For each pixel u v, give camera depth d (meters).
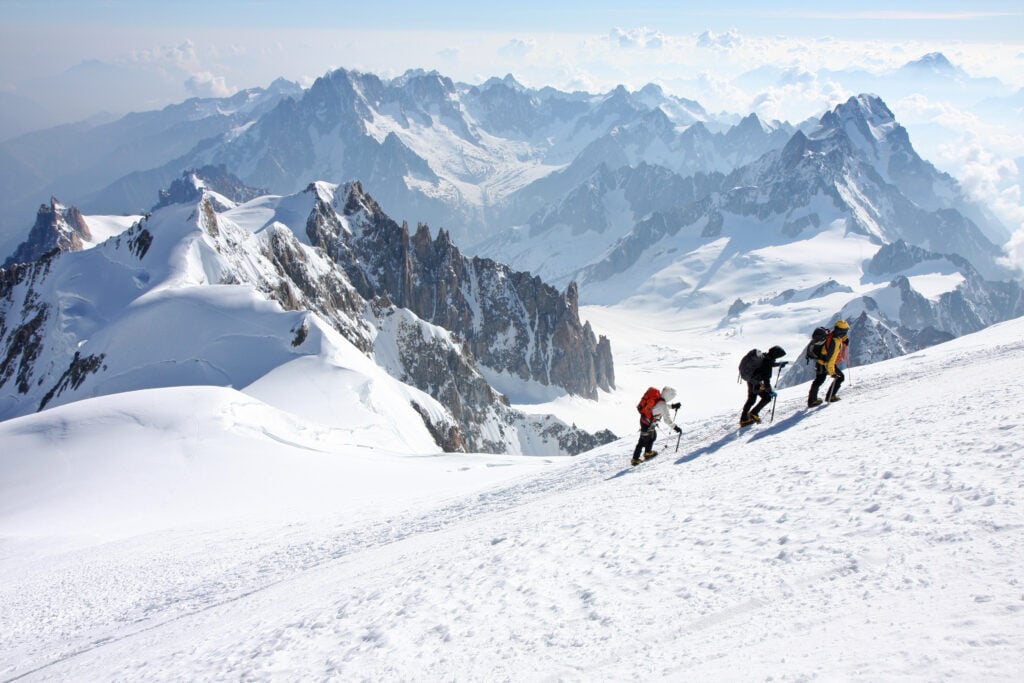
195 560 29.86
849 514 10.27
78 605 26.62
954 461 11.14
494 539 15.88
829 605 7.71
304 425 63.84
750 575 9.26
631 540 12.42
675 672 7.13
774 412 23.22
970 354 27.77
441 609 11.90
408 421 89.75
